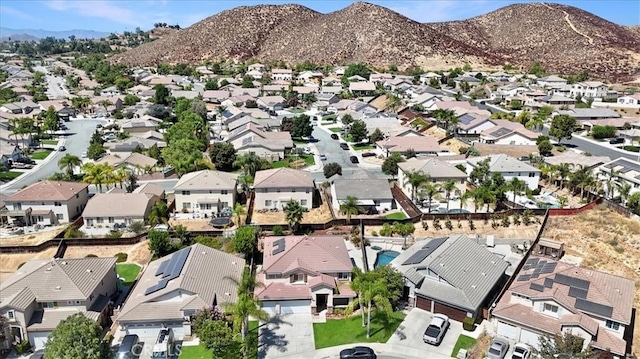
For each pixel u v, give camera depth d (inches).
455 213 2901.1
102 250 2716.5
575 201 3280.0
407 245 2672.2
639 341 1862.7
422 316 2021.4
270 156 4468.5
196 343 1900.8
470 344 1834.4
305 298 2038.6
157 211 3031.5
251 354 1804.9
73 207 3218.5
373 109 6279.5
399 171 3641.7
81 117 6722.4
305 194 3250.5
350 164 4315.9
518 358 1695.4
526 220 2871.6
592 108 6117.1
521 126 4906.5
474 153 4215.1
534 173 3474.4
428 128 5467.5
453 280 2017.7
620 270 2359.7
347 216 2906.0
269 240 2471.7
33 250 2689.5
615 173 3388.3
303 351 1823.3
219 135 5378.9
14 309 1847.9
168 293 1957.4
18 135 4975.4
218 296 2005.4
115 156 4244.6
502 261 2245.3
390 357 1770.4
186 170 3843.5
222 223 2987.2
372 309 2044.8
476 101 7258.9
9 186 3841.0
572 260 2469.2
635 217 2800.2
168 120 6235.2
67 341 1643.7
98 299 2090.3
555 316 1830.7
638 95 6904.5
